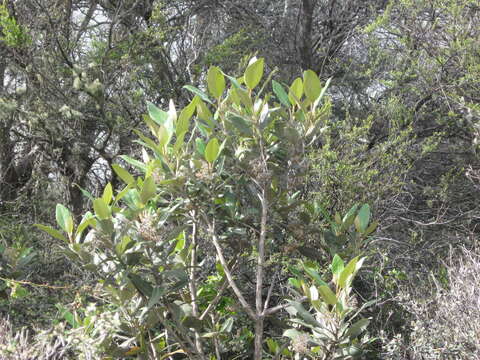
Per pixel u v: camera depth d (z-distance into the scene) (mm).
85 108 6832
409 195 7102
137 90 7129
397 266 5672
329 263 3887
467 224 6898
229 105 3566
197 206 3371
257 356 3311
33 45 6504
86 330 3166
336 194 5398
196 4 8430
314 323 3129
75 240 3184
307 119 3363
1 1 6602
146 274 3373
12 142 7184
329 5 9141
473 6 6707
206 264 4883
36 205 6934
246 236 3736
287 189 3436
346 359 3275
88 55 7188
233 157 3496
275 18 9242
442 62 6863
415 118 7312
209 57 7465
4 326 3424
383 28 7605
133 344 3734
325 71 8781
